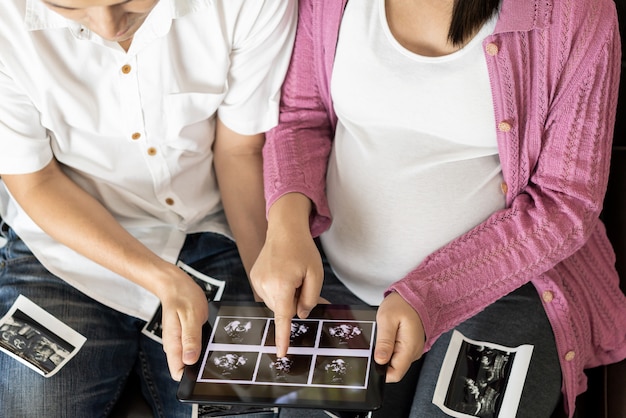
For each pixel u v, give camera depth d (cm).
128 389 147
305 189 137
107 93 133
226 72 138
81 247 137
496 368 132
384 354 116
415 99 131
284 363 118
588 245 144
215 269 151
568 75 125
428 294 125
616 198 160
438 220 133
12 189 138
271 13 133
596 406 147
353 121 138
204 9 130
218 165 152
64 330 138
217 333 124
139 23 111
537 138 129
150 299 146
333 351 120
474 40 125
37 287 141
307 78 144
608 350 146
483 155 133
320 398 113
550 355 135
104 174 142
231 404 114
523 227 129
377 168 135
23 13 122
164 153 142
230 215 150
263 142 152
